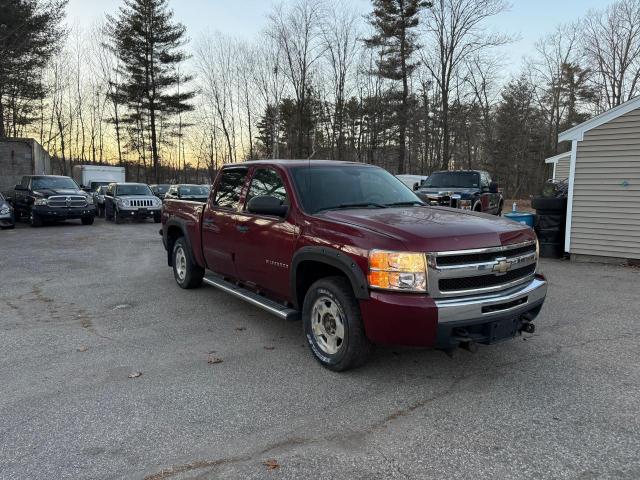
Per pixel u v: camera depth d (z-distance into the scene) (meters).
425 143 43.38
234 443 2.98
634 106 8.69
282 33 36.00
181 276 7.15
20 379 3.93
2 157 19.94
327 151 40.09
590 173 9.33
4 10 24.22
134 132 40.84
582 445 2.93
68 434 3.08
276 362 4.30
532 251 4.11
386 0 31.80
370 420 3.26
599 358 4.36
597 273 8.34
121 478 2.63
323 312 4.15
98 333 5.12
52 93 36.62
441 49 30.95
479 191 13.27
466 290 3.57
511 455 2.83
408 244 3.48
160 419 3.28
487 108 37.72
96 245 12.24
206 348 4.67
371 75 34.75
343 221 4.01
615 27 38.19
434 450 2.89
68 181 18.30
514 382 3.86
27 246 11.97
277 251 4.58
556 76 41.78
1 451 2.88
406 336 3.49
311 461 2.79
